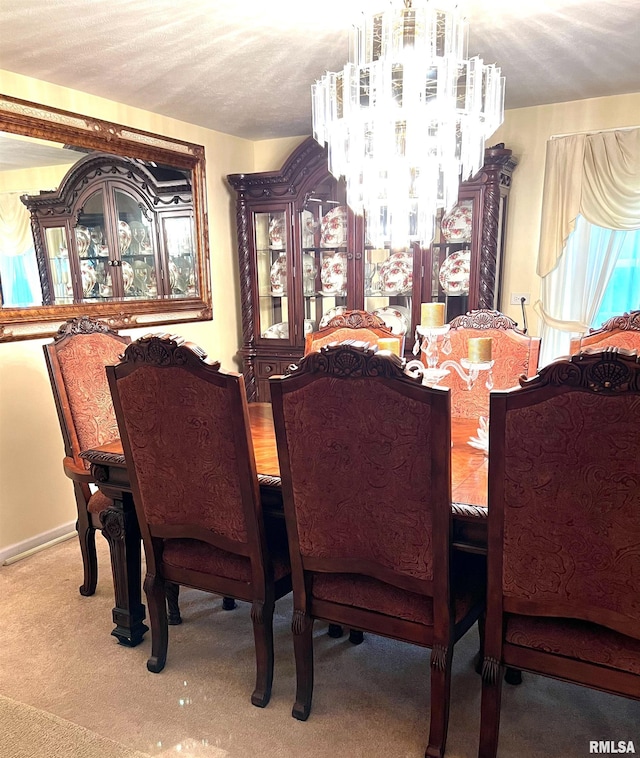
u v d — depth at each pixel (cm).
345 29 224
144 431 169
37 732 166
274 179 380
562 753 155
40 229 280
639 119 315
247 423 154
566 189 330
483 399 250
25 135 270
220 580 178
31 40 229
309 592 164
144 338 157
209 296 394
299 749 158
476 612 160
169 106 329
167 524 179
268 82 287
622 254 335
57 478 300
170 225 359
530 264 356
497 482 127
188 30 223
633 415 107
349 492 145
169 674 192
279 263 402
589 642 131
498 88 215
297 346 399
